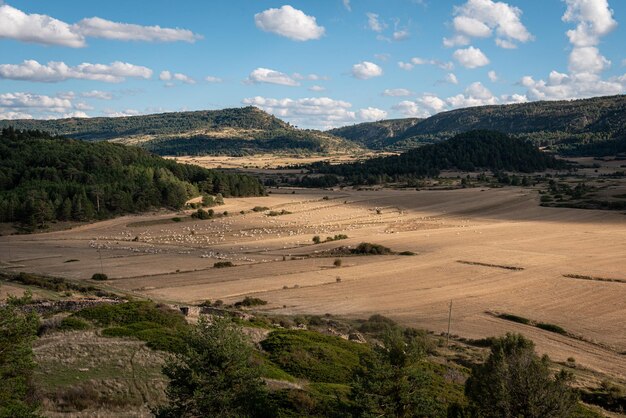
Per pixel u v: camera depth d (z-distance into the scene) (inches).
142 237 5364.2
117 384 1211.9
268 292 3161.9
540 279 3405.5
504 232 5196.9
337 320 2593.5
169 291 3159.5
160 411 934.4
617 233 4931.1
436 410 1040.8
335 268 3796.8
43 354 1368.1
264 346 1596.9
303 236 5339.6
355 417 999.0
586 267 3661.4
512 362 1047.0
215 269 3801.7
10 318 1007.6
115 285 3289.9
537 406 935.7
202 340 969.5
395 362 1008.2
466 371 1753.2
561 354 2201.0
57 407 1092.5
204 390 913.5
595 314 2743.6
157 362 1344.7
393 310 2844.5
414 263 3909.9
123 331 1563.7
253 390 976.3
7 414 884.0
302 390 1190.3
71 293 2785.4
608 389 1723.7
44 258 4247.0
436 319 2694.4
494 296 3083.2
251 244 4975.4
